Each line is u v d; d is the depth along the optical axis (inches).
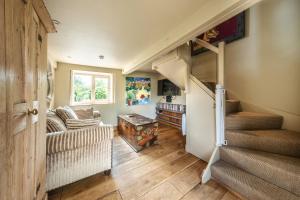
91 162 64.8
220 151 68.7
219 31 105.4
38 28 37.8
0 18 19.7
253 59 87.4
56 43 91.8
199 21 57.2
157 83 209.8
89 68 155.2
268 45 80.1
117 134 144.3
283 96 74.2
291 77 71.2
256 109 86.4
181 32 67.7
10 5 22.5
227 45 102.9
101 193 57.7
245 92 92.0
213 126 80.4
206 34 115.2
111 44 93.6
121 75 176.7
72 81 146.3
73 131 59.3
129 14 59.9
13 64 23.5
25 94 28.3
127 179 67.2
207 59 120.3
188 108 98.5
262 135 61.6
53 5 53.7
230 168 61.3
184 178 67.7
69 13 59.1
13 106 23.2
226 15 50.3
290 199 43.0
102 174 71.2
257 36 85.2
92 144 64.6
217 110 69.3
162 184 63.4
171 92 183.3
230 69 101.1
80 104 153.3
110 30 74.1
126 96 181.0
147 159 88.0
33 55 33.7
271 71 79.0
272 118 72.9
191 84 96.4
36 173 37.3
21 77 26.8
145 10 57.1
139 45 95.4
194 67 131.9
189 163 82.6
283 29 73.7
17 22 25.0
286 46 72.7
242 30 90.9
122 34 78.7
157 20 64.5
